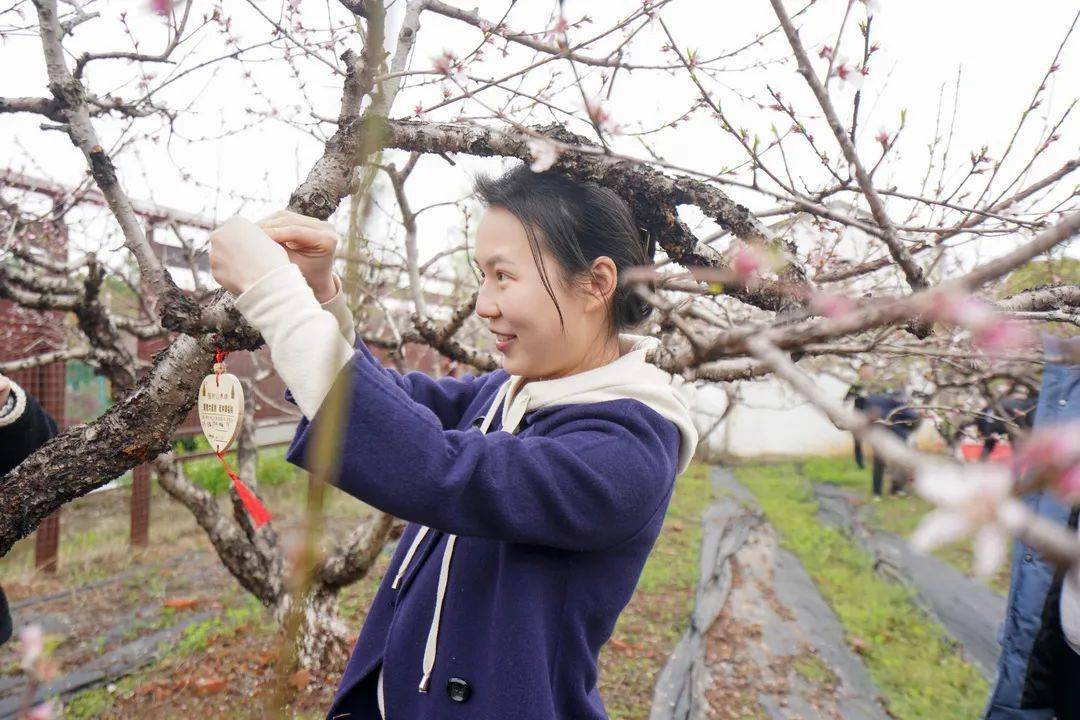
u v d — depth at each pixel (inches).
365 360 32.9
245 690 112.9
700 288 36.6
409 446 31.4
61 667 124.6
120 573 178.5
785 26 28.7
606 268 39.3
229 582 172.2
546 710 36.6
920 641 155.5
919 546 11.5
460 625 40.3
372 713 46.3
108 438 42.6
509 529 33.9
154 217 141.9
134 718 105.7
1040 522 10.9
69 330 160.6
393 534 116.3
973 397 106.7
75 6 73.8
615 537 37.6
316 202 42.4
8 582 168.7
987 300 37.8
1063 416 67.1
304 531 20.4
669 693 125.0
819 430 405.7
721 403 387.2
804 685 132.7
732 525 244.1
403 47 45.9
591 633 40.1
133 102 77.2
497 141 41.7
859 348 28.9
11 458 60.2
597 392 40.8
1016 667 76.8
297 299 31.8
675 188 41.2
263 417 290.5
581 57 50.5
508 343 41.9
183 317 41.5
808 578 193.9
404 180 84.6
